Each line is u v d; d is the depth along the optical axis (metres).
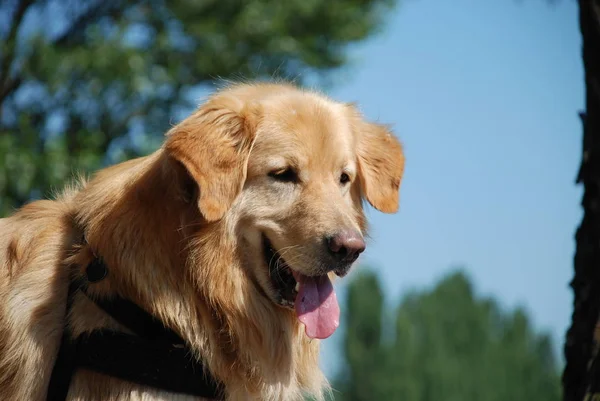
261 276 5.23
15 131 13.80
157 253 4.93
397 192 5.96
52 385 4.84
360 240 5.07
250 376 5.12
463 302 49.28
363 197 5.93
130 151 14.49
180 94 15.01
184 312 4.93
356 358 45.66
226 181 5.02
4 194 12.54
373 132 6.00
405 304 49.78
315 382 5.54
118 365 4.77
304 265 5.12
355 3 16.09
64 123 14.26
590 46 5.48
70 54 13.05
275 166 5.23
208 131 5.07
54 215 5.20
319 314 5.21
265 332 5.23
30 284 4.95
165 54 14.63
